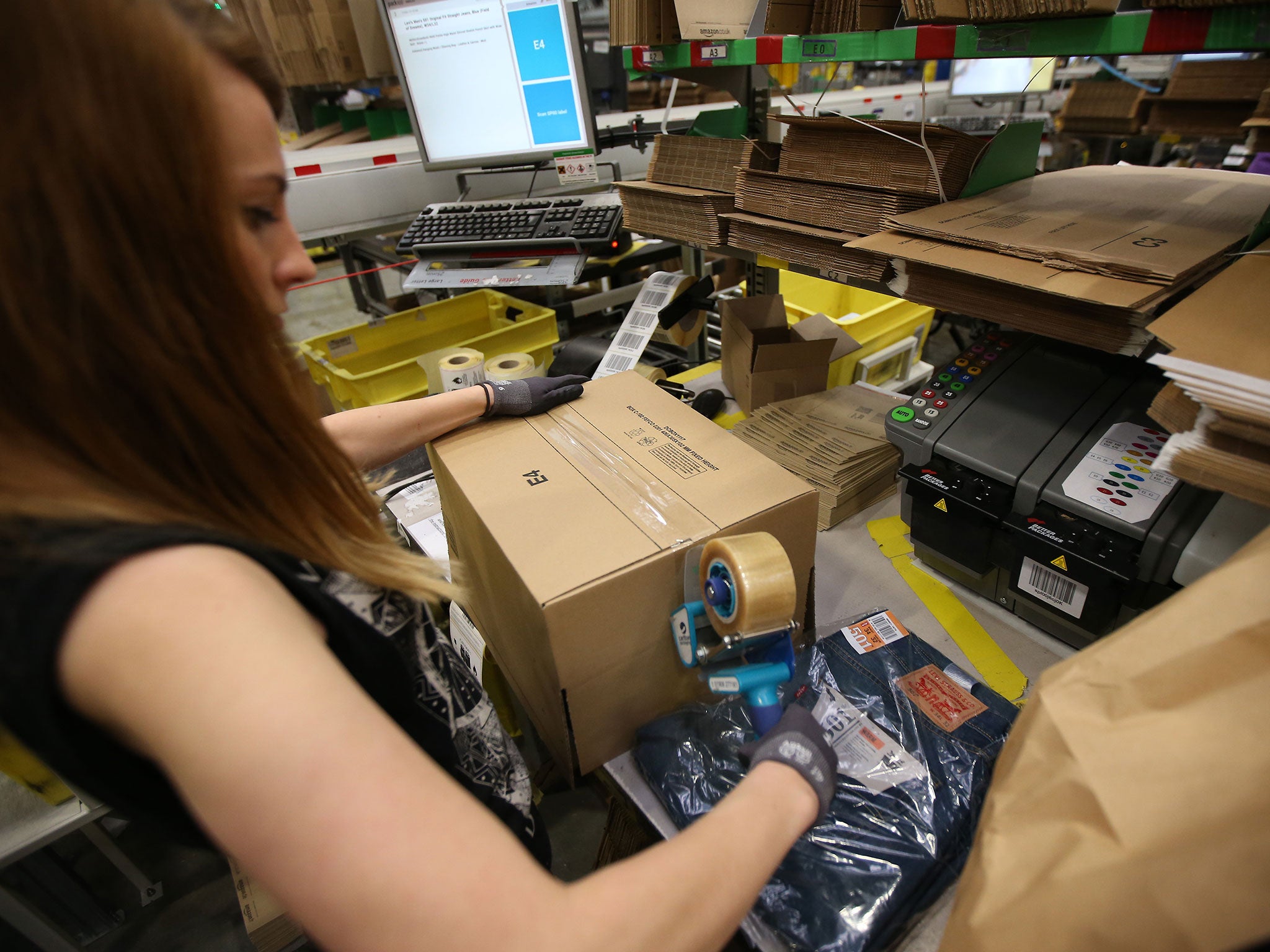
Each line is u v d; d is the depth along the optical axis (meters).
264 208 0.41
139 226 0.31
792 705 0.56
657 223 1.27
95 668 0.29
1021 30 0.75
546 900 0.31
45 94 0.28
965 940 0.38
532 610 0.63
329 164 1.87
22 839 0.91
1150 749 0.37
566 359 1.48
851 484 1.09
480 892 0.29
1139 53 0.69
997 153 0.93
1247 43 0.62
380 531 0.52
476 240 1.60
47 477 0.32
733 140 1.11
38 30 0.27
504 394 0.91
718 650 0.64
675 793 0.66
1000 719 0.68
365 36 2.07
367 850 0.28
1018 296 0.75
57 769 0.33
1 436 0.32
